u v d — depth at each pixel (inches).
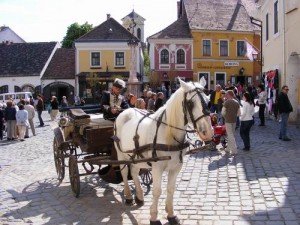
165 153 240.7
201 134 219.1
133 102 458.3
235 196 315.9
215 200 307.9
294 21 756.6
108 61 1923.0
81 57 1934.1
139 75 1907.0
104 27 1980.8
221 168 419.5
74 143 370.3
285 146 537.6
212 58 1883.6
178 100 234.7
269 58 996.6
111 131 324.5
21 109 761.0
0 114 784.3
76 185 326.6
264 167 413.7
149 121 257.8
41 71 1959.9
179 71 1863.9
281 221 257.4
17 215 291.4
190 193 329.1
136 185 300.2
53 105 1066.1
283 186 337.4
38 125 1051.9
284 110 586.9
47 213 293.9
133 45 1066.1
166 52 1862.7
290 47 780.0
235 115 492.4
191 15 1931.6
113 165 312.5
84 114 346.9
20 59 2043.6
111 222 267.9
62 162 383.6
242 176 379.9
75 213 290.8
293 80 776.3
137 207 298.2
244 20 1952.5
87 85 1908.2
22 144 699.4
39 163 499.5
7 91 1980.8
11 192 355.9
